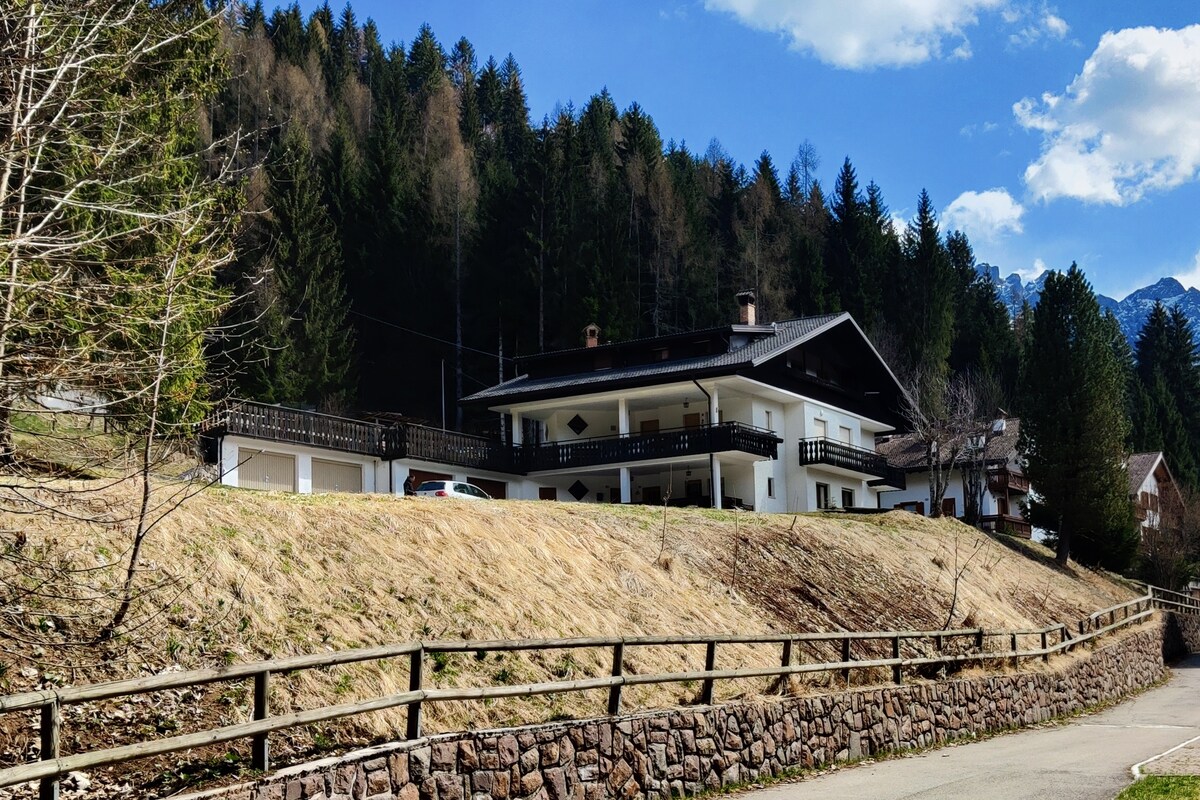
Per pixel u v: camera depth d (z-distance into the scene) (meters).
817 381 47.88
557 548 19.11
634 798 13.26
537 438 63.84
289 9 91.00
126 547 13.00
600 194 73.06
